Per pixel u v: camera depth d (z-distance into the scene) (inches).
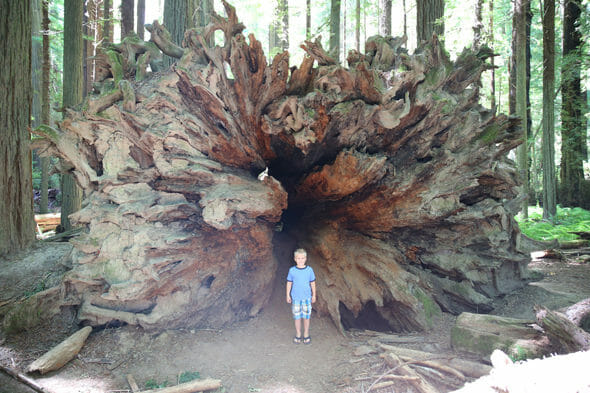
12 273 203.5
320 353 155.7
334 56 167.8
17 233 229.0
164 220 162.2
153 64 187.3
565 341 116.6
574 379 89.8
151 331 158.7
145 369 137.0
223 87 155.9
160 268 154.9
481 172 176.2
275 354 154.7
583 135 632.4
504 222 204.7
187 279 167.8
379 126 166.9
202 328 174.4
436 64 167.5
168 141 158.4
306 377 134.6
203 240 168.9
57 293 167.8
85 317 160.7
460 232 200.1
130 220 159.2
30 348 148.2
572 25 601.6
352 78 153.6
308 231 225.3
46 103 377.7
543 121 498.6
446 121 170.6
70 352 140.2
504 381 98.8
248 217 163.9
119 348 148.9
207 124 163.8
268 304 203.8
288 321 189.9
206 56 159.9
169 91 160.1
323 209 219.0
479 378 115.3
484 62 183.8
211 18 153.6
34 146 170.2
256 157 185.8
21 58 233.8
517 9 463.5
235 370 139.6
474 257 206.5
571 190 625.6
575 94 632.4
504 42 532.1
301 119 157.4
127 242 159.0
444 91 177.6
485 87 709.9
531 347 125.2
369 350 151.2
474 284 207.5
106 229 161.8
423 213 183.0
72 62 326.6
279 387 127.3
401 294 188.7
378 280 199.5
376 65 170.1
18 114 230.2
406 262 211.2
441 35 336.2
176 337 160.6
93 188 172.1
